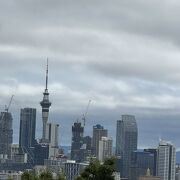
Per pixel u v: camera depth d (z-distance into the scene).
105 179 120.38
